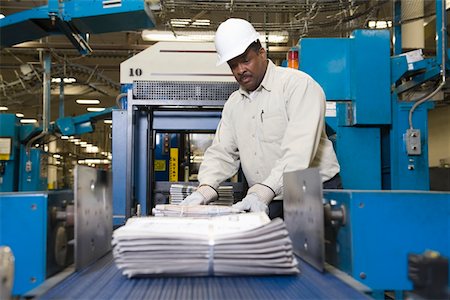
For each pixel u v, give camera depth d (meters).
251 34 1.54
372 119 2.44
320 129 1.50
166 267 0.72
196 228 0.78
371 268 0.81
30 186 4.51
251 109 1.68
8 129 4.29
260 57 1.59
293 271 0.75
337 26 3.36
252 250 0.73
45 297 0.64
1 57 5.82
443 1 2.35
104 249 0.99
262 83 1.62
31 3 4.27
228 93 2.44
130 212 2.41
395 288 0.81
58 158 8.23
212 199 1.66
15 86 5.48
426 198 0.83
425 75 2.46
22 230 0.78
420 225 0.83
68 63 5.09
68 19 2.33
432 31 4.11
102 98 7.58
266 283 0.71
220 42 1.53
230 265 0.73
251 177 1.73
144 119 2.58
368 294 0.68
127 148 2.43
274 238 0.74
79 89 6.39
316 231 0.81
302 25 3.23
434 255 0.57
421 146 2.49
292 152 1.41
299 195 0.94
